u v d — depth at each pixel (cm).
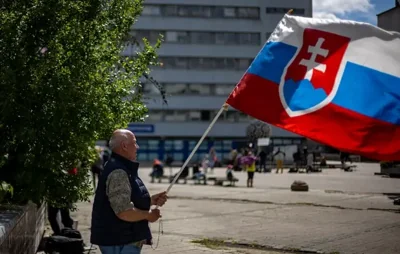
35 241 858
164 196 540
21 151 775
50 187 808
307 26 593
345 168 4303
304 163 4625
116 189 470
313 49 587
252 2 8406
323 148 7300
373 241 1055
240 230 1212
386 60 571
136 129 7906
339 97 571
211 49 8331
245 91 590
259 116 587
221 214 1529
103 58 845
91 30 809
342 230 1198
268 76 590
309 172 4209
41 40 790
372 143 561
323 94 576
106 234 476
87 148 836
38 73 772
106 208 478
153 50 932
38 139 768
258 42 8438
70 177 818
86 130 793
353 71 574
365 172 4056
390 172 3403
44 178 776
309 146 7594
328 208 1653
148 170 5566
